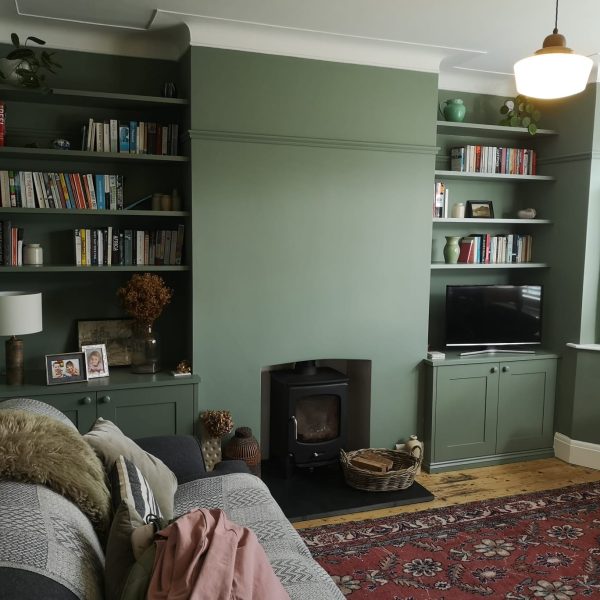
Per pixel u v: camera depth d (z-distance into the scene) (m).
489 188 4.74
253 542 1.58
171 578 1.36
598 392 4.30
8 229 3.44
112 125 3.58
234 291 3.75
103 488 1.77
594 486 4.00
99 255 3.64
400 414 4.26
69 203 3.55
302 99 3.76
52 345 3.79
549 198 4.59
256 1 3.14
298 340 3.93
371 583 2.83
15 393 3.29
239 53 3.60
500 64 4.17
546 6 3.15
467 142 4.62
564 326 4.47
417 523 3.44
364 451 4.05
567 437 4.46
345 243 3.97
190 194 3.61
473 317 4.39
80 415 3.41
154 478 2.29
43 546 1.27
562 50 2.22
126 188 3.82
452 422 4.27
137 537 1.52
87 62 3.67
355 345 4.08
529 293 4.47
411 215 4.11
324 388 3.99
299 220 3.84
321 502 3.64
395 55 3.93
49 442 1.68
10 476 1.53
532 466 4.38
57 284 3.77
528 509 3.63
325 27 3.51
